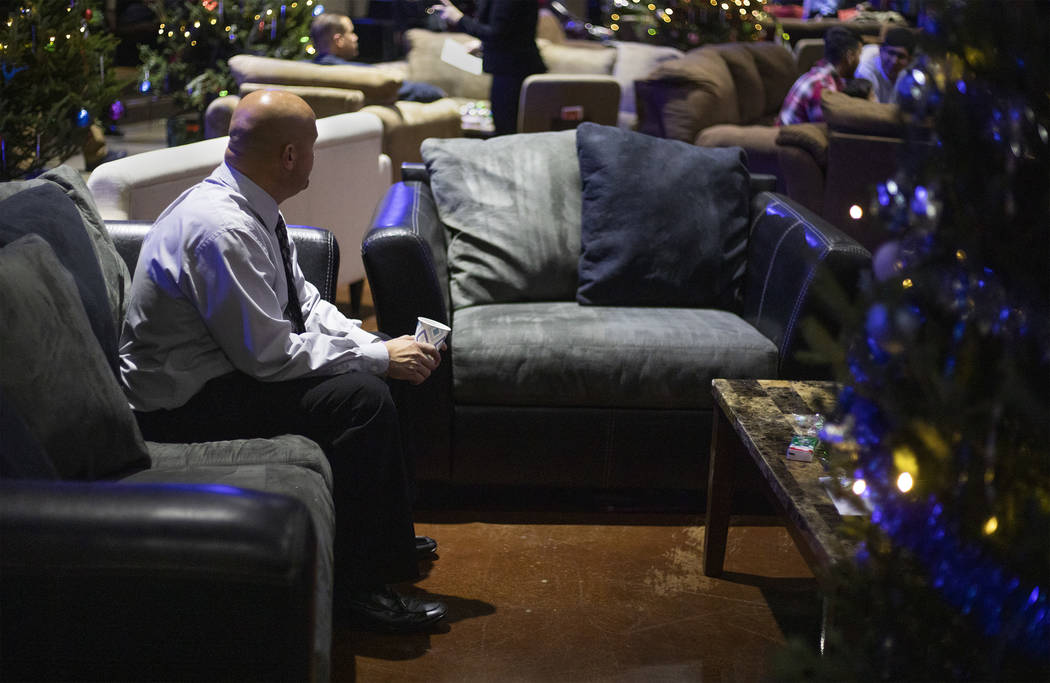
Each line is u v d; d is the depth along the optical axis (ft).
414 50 23.06
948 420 3.67
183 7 20.18
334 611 7.19
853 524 4.23
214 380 6.86
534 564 8.16
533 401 8.75
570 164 10.32
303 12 20.52
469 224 9.95
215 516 3.78
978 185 3.60
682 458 8.95
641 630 7.26
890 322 3.90
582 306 9.75
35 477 4.48
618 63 21.94
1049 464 3.51
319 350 6.84
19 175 14.30
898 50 17.07
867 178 15.19
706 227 9.88
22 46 13.55
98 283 6.40
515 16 17.60
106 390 5.66
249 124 6.81
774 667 3.98
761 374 8.75
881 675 3.85
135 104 26.66
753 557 8.41
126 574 3.73
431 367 7.43
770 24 24.44
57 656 3.84
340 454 6.86
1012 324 3.56
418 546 8.16
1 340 4.99
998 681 3.58
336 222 12.99
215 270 6.55
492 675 6.64
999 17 3.44
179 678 3.92
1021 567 3.53
